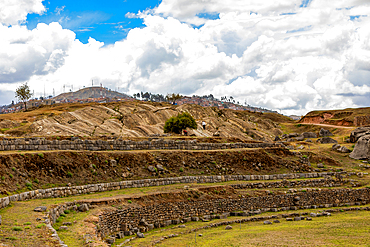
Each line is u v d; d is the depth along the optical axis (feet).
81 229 72.64
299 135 354.54
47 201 91.40
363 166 202.39
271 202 141.90
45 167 109.91
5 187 91.04
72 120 375.04
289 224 112.27
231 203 130.62
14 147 117.70
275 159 182.91
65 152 121.29
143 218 104.47
